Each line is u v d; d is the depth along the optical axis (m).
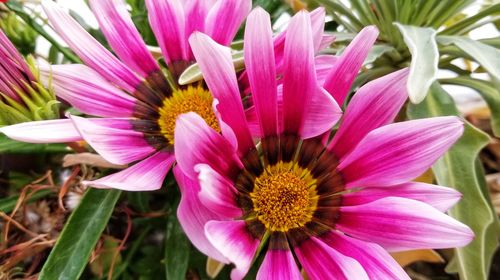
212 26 0.17
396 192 0.15
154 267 0.20
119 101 0.18
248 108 0.17
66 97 0.17
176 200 0.19
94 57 0.17
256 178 0.17
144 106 0.18
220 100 0.15
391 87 0.15
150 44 0.23
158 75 0.18
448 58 0.24
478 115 0.25
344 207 0.16
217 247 0.12
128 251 0.20
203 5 0.18
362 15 0.24
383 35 0.24
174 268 0.17
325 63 0.17
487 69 0.17
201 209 0.15
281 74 0.17
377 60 0.23
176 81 0.18
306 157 0.17
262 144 0.16
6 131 0.15
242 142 0.16
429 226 0.14
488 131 0.25
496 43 0.22
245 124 0.16
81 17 0.23
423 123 0.15
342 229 0.16
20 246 0.19
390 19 0.22
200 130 0.14
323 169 0.17
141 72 0.18
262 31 0.15
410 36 0.18
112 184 0.14
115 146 0.16
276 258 0.15
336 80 0.16
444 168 0.19
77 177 0.21
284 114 0.16
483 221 0.18
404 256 0.20
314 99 0.15
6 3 0.19
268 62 0.15
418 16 0.22
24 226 0.21
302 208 0.17
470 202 0.18
